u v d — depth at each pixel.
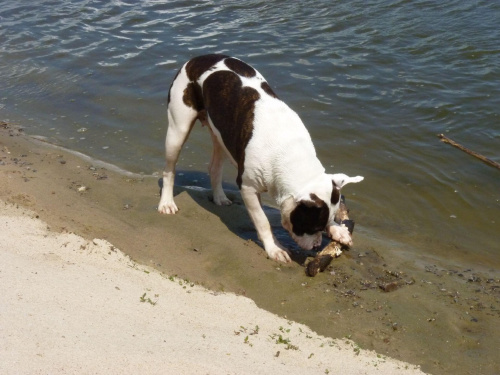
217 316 2.63
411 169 3.78
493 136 4.02
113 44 5.13
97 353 2.22
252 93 3.02
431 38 5.01
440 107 4.26
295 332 2.63
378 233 3.35
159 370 2.20
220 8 5.75
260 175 2.96
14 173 3.45
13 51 5.07
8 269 2.56
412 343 2.69
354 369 2.46
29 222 2.95
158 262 2.92
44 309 2.38
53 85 4.63
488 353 2.66
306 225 2.91
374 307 2.84
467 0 5.57
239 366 2.30
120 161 3.84
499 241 3.34
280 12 5.60
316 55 4.86
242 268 2.97
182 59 4.87
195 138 4.07
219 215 3.34
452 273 3.09
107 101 4.44
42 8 5.93
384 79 4.55
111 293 2.57
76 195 3.36
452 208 3.53
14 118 4.25
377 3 5.65
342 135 4.05
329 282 2.96
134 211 3.31
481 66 4.66
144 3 5.96
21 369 2.11
